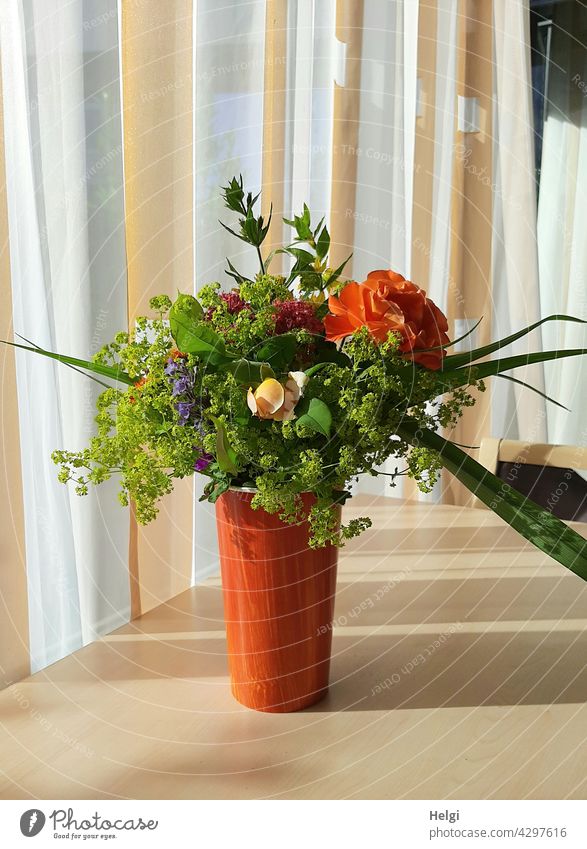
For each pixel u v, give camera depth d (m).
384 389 0.61
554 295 2.72
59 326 1.11
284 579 0.68
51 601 1.14
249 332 0.61
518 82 2.24
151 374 0.63
